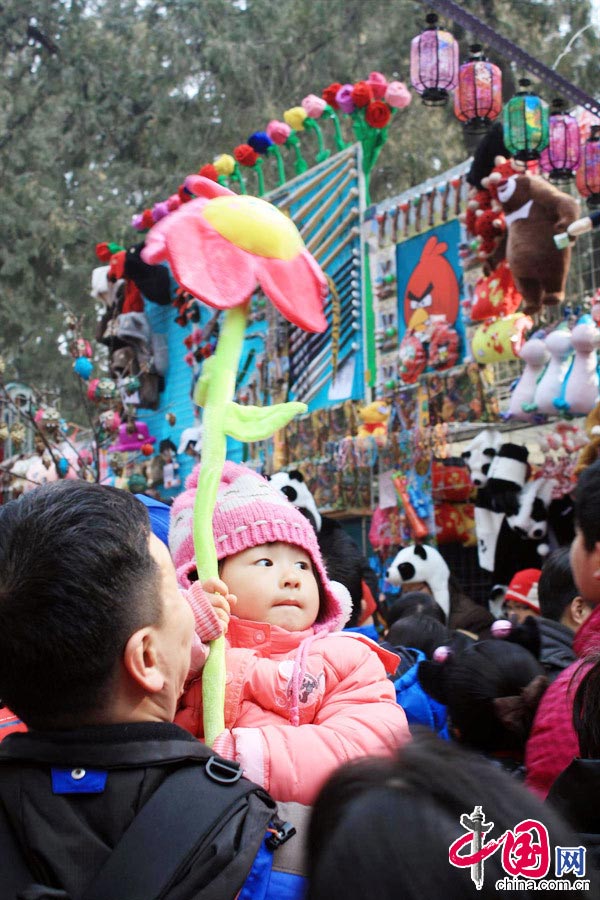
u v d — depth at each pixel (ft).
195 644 5.62
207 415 6.20
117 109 65.72
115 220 61.98
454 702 7.90
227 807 4.39
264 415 6.21
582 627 7.43
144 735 4.55
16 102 65.57
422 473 24.23
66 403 64.44
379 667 6.31
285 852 5.00
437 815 3.12
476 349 23.95
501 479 22.88
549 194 22.15
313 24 59.47
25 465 34.68
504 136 22.22
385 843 3.06
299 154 32.96
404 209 28.71
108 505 4.79
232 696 5.97
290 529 6.59
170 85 63.00
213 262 6.17
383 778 3.26
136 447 36.27
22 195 62.28
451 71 23.75
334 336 29.94
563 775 5.52
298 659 6.04
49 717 4.61
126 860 4.20
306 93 61.26
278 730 5.54
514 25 52.19
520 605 17.71
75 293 63.00
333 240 30.63
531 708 7.71
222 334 6.32
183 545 6.79
